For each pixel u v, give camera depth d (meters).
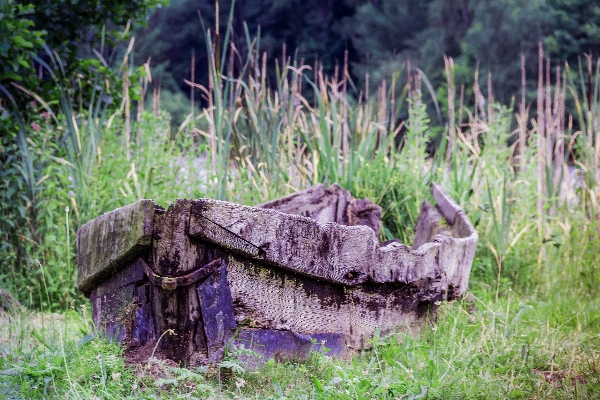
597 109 9.16
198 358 4.47
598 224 8.30
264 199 8.12
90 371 4.38
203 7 33.16
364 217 7.34
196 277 4.44
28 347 5.25
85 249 5.07
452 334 5.43
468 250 6.05
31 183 7.62
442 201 7.81
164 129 8.43
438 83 28.28
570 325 6.66
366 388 4.39
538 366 5.36
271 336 4.69
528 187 8.94
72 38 9.15
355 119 9.45
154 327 4.56
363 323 5.26
